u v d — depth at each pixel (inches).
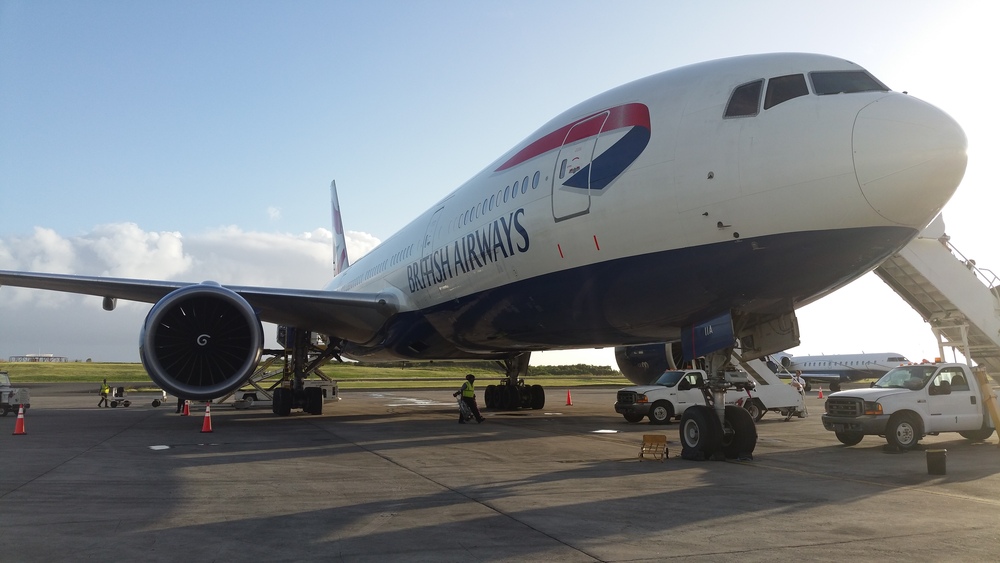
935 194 309.3
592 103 443.5
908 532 227.3
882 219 314.7
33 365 3865.7
